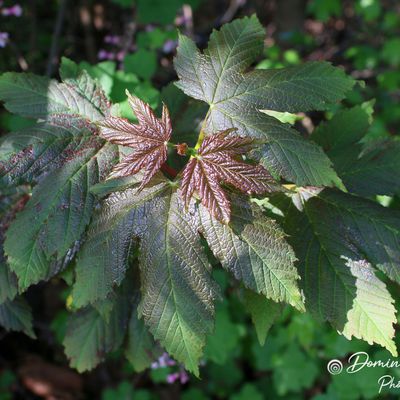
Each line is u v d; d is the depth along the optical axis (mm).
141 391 1071
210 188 500
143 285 516
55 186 543
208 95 546
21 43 1131
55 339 1114
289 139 525
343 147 605
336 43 1411
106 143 562
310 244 555
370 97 1214
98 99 579
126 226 521
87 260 526
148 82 793
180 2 1014
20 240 536
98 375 1159
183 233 513
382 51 1249
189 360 511
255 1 1359
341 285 545
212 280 512
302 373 1004
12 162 550
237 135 531
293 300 502
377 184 576
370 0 1261
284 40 1289
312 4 1292
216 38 553
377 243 553
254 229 508
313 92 539
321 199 565
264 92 541
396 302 678
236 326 1004
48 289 1111
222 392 1117
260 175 502
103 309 576
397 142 585
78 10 1193
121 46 1085
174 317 511
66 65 586
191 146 585
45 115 574
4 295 579
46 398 1122
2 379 1114
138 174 532
